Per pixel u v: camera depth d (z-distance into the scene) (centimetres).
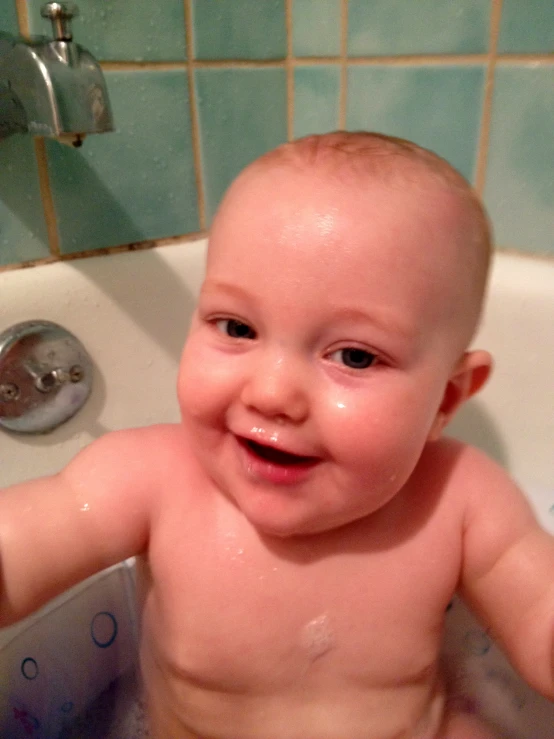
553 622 49
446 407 52
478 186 79
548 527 73
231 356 44
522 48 72
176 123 81
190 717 50
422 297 42
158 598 51
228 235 44
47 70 57
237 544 49
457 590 56
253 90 89
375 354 42
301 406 41
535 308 74
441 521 52
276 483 44
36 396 72
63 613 60
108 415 79
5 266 71
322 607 48
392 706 50
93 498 50
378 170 44
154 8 76
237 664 48
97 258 77
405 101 83
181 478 52
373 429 42
